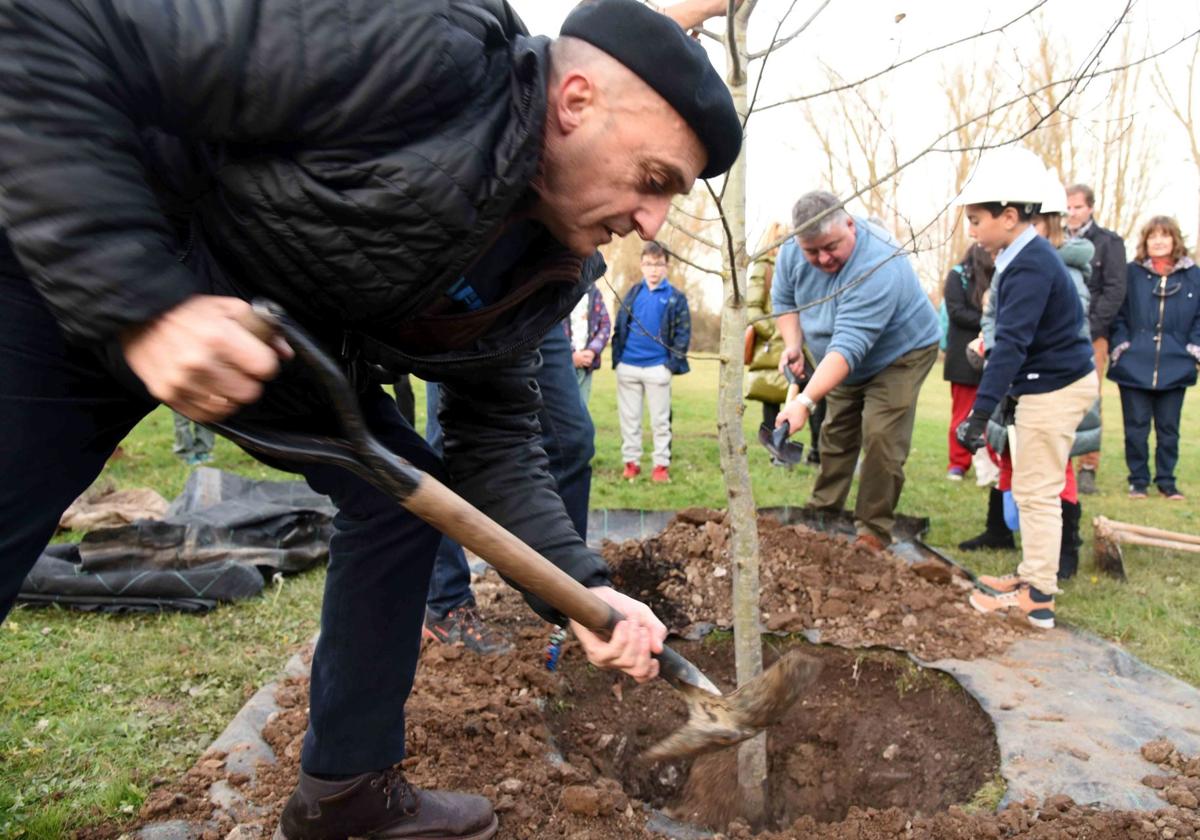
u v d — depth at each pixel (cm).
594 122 148
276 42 121
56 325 141
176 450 697
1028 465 392
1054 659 354
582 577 197
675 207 265
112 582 381
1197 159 1094
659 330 696
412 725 274
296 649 352
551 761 267
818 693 355
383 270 142
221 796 249
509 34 153
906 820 250
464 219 139
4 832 231
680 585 402
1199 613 422
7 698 304
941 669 342
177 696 312
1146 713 310
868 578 408
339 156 131
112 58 121
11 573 151
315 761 208
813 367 588
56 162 116
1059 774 272
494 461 203
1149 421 689
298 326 142
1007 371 383
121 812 242
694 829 245
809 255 414
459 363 174
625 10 145
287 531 445
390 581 198
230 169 135
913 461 823
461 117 137
